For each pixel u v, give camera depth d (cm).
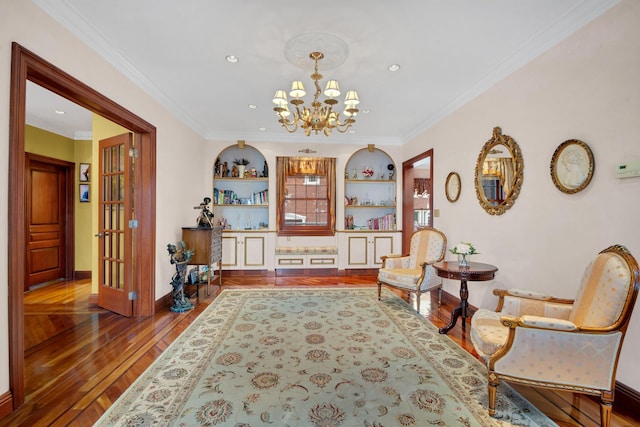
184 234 424
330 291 454
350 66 292
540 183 253
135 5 207
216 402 186
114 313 352
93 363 235
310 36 244
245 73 309
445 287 403
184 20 224
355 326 313
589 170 209
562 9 210
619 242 192
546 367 173
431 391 200
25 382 209
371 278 549
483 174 328
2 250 171
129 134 339
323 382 209
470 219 355
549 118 243
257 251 562
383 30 235
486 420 173
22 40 184
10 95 175
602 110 201
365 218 620
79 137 541
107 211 369
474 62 284
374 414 176
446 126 411
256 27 232
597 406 189
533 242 260
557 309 208
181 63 289
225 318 335
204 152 534
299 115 308
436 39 247
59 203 527
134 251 341
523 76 271
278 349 259
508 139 286
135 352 254
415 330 304
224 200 571
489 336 196
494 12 213
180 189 426
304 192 594
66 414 175
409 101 382
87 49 240
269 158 563
